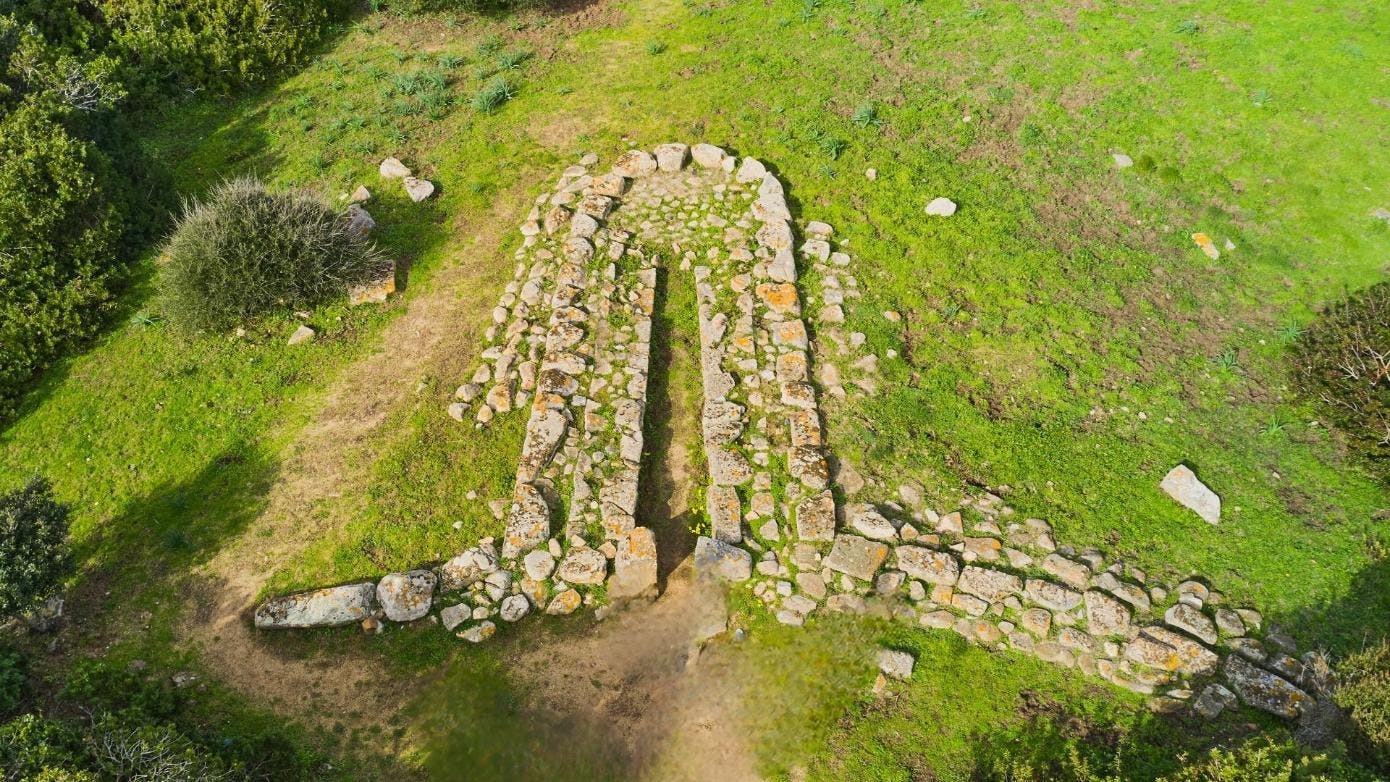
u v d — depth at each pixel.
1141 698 7.68
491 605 8.37
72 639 8.09
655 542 8.65
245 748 7.20
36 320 10.43
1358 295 10.87
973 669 7.93
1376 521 8.77
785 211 11.95
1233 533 8.77
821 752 7.43
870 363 10.32
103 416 9.99
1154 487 9.16
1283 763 6.14
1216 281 11.29
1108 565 8.55
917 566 8.48
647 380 10.21
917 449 9.52
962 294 11.12
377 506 9.10
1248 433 9.66
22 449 9.69
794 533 8.84
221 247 10.58
